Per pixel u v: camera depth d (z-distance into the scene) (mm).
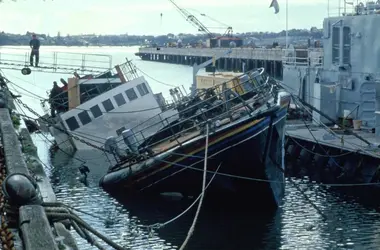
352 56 43875
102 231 24453
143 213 26812
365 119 42781
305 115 46469
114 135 41219
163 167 28406
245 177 27562
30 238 6688
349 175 34594
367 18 42531
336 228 25172
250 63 96438
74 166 37344
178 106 34938
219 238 23938
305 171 37625
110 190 30375
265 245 23250
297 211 27766
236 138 26828
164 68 128625
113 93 41188
